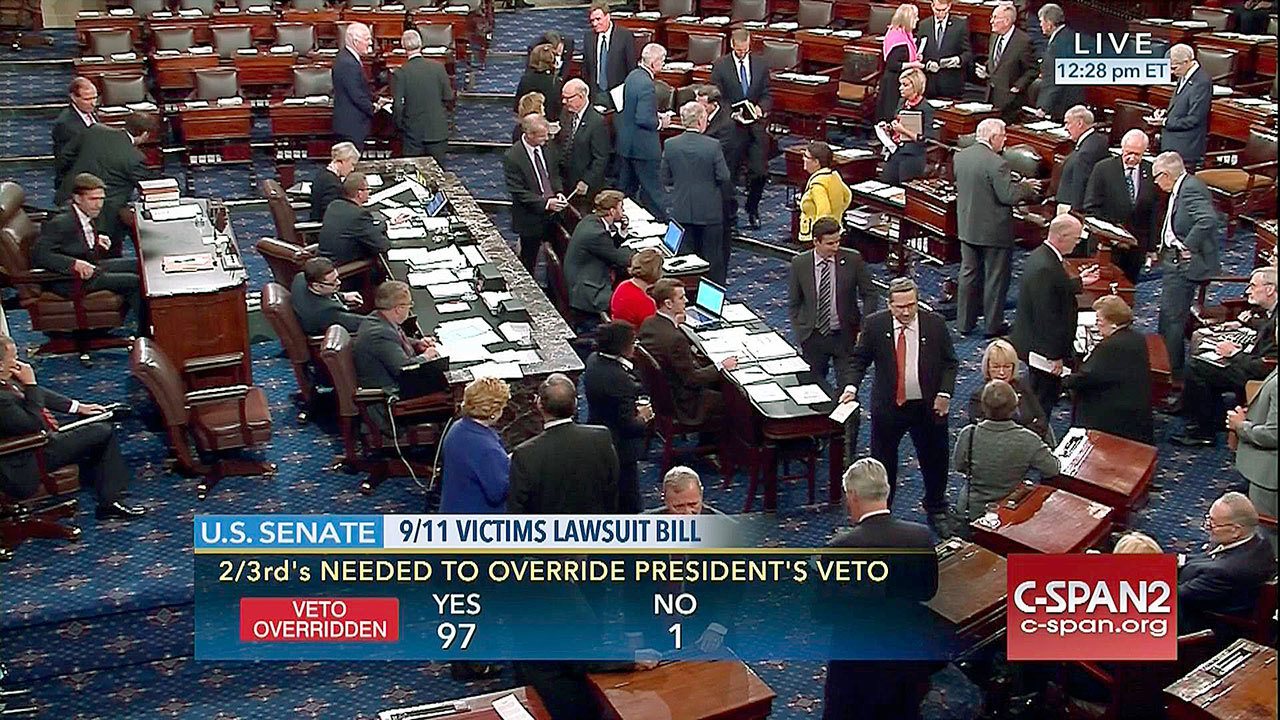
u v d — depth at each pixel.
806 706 8.07
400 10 17.83
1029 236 12.42
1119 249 11.79
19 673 8.38
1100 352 9.21
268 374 11.49
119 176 12.55
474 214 12.84
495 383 8.03
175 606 8.58
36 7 18.80
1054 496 8.23
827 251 9.95
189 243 11.40
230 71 15.69
